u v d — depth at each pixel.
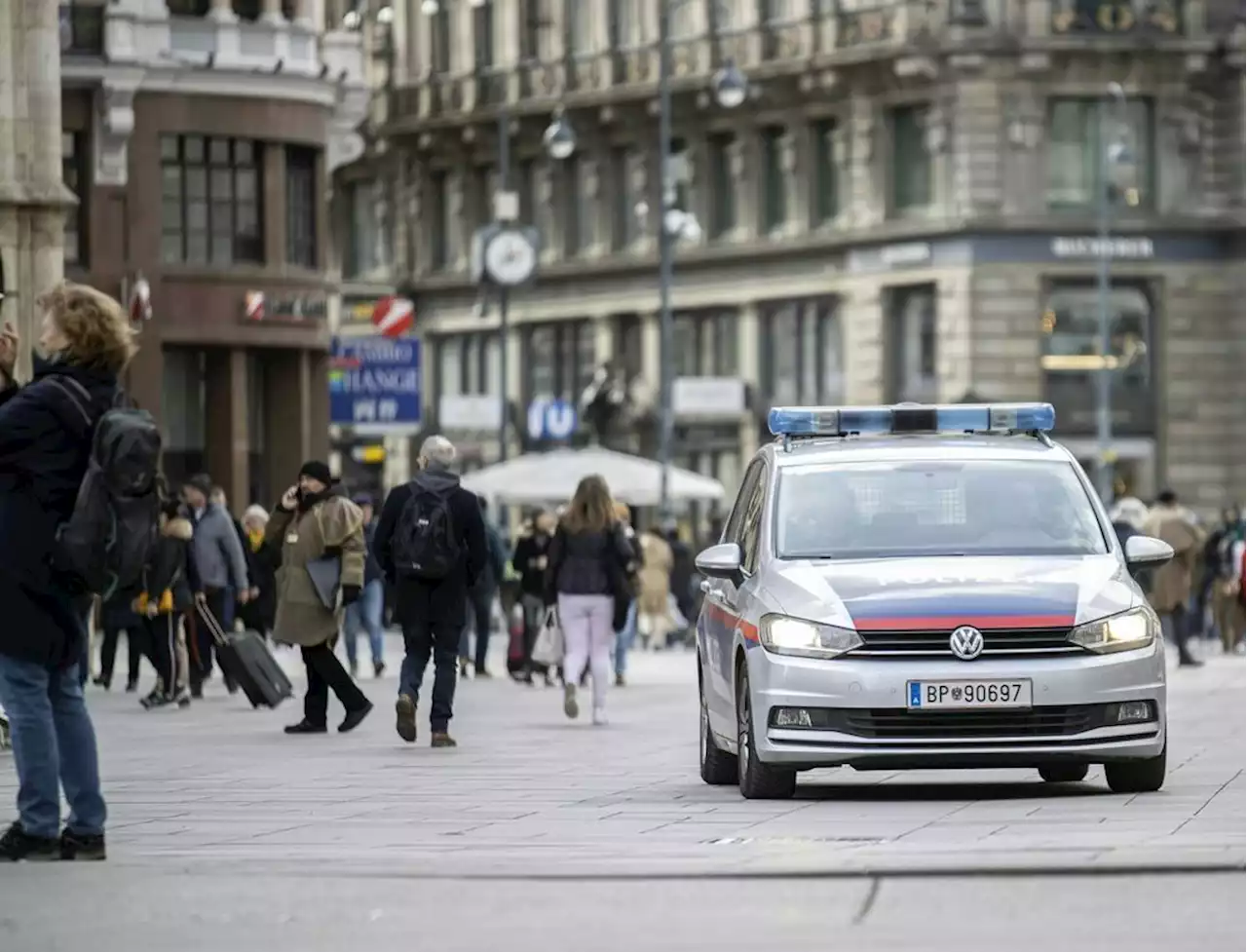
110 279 105.88
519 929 20.48
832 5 144.50
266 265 109.44
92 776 25.44
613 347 160.88
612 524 51.69
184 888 22.91
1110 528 33.94
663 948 19.44
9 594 24.91
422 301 175.50
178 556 56.75
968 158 138.88
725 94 124.81
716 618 34.97
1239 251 141.00
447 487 44.44
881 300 143.00
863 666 31.38
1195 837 26.55
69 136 105.00
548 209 165.50
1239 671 73.19
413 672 44.66
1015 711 31.34
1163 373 140.75
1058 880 22.86
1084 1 139.12
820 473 34.53
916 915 20.95
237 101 108.44
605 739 47.03
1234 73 141.00
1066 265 139.62
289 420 111.88
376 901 22.00
